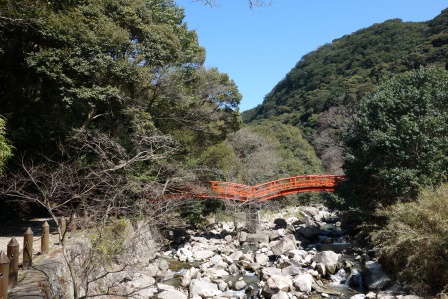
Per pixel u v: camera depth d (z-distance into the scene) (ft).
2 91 47.57
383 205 51.49
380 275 37.55
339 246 58.90
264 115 244.42
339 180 67.05
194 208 62.54
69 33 40.06
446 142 48.75
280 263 46.70
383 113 55.42
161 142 46.11
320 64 232.12
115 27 43.70
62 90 41.42
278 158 120.47
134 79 44.16
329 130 142.00
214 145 76.13
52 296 19.95
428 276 32.63
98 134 38.99
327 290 37.88
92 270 21.80
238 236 65.05
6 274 15.89
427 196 36.94
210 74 66.18
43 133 50.57
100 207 27.91
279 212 97.55
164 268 44.09
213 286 38.58
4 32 39.32
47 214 53.01
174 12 62.18
